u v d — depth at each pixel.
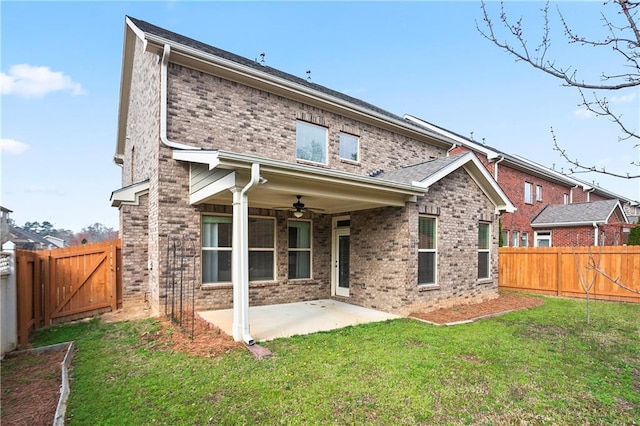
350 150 11.51
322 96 10.26
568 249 12.40
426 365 5.06
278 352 5.51
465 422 3.63
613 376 4.84
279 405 3.88
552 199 23.77
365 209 9.67
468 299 10.22
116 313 8.31
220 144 8.64
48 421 3.65
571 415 3.80
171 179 7.89
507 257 14.09
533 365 5.19
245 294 5.96
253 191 6.67
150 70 9.02
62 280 7.86
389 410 3.82
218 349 5.57
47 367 5.18
